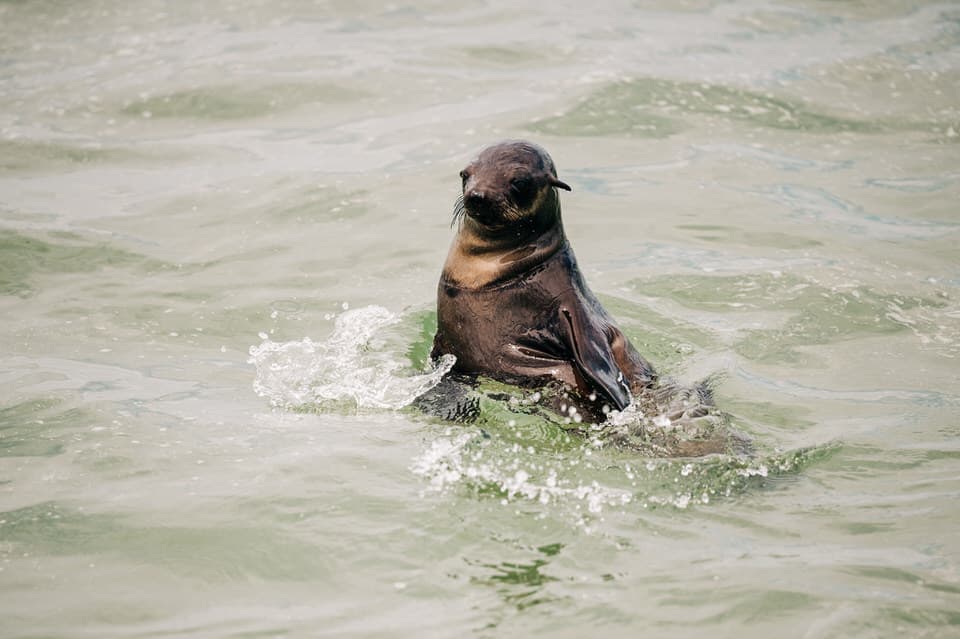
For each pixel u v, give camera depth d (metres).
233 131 54.22
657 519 25.77
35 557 24.23
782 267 42.19
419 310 38.38
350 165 50.47
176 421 30.70
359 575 23.56
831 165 51.69
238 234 44.38
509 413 30.69
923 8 71.31
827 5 71.88
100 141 52.59
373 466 27.94
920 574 23.36
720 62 62.03
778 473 28.22
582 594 22.80
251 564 23.97
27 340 35.97
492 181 32.12
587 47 64.00
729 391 33.34
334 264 41.97
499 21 68.75
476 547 24.52
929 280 41.38
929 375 34.75
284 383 33.19
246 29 66.81
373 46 64.19
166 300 39.03
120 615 22.27
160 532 25.09
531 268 32.78
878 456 29.34
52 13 68.88
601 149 52.50
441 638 21.48
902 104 57.50
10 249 42.31
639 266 42.41
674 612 22.14
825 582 23.06
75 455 28.69
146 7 70.56
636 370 33.22
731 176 50.34
